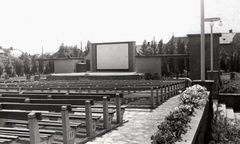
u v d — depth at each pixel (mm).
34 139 5258
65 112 6199
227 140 9922
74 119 8273
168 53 58125
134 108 12867
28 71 57719
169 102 14898
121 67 38094
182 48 56969
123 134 7977
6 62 55281
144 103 14211
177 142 4387
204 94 8445
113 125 8977
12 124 7707
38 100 7332
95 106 9930
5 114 5527
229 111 17359
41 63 58188
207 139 8914
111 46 38406
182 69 46812
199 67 34906
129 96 13648
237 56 57875
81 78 37062
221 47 80625
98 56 39125
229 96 19188
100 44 38844
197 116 6512
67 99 8055
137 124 9367
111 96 9219
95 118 7617
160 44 60594
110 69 38594
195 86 8852
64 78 38156
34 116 5273
